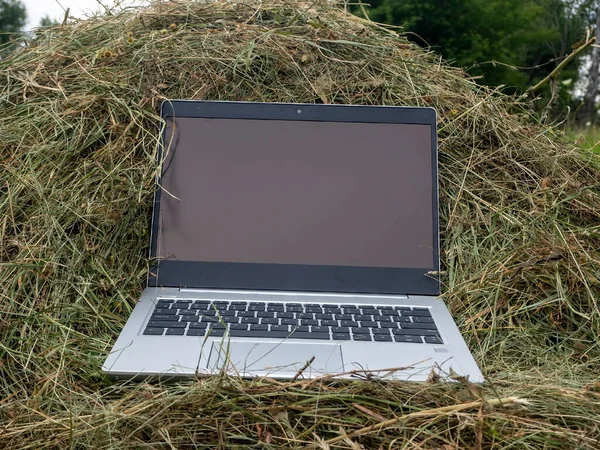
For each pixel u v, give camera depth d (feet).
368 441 2.10
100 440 2.07
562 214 3.44
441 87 4.04
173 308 2.75
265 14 4.32
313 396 2.21
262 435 2.08
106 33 4.09
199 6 4.34
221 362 2.39
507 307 2.92
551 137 4.08
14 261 2.80
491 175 3.64
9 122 3.43
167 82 3.69
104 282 2.88
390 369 2.27
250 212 3.02
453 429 2.12
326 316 2.75
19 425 2.14
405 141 3.16
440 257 3.22
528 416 2.17
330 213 3.04
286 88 3.80
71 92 3.58
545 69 40.42
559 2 40.16
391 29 4.54
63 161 3.20
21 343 2.54
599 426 2.13
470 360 2.46
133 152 3.31
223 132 3.14
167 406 2.13
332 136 3.15
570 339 2.81
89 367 2.46
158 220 2.98
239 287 2.91
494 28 31.24
